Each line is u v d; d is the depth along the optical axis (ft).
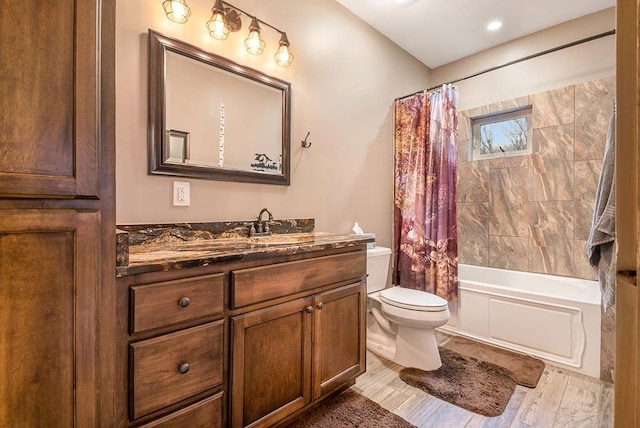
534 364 6.82
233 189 5.99
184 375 3.55
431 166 8.45
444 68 11.07
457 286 8.34
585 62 8.33
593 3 7.88
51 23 2.54
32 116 2.47
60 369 2.65
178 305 3.49
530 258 9.18
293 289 4.68
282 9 6.72
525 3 7.89
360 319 5.85
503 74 9.75
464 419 5.10
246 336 4.12
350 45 8.28
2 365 2.41
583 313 6.51
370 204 8.93
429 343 6.73
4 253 2.40
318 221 7.55
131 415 3.17
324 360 5.15
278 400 4.50
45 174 2.52
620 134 1.14
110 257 2.93
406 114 9.24
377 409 5.33
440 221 8.23
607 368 6.19
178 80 5.22
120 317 3.10
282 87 6.68
